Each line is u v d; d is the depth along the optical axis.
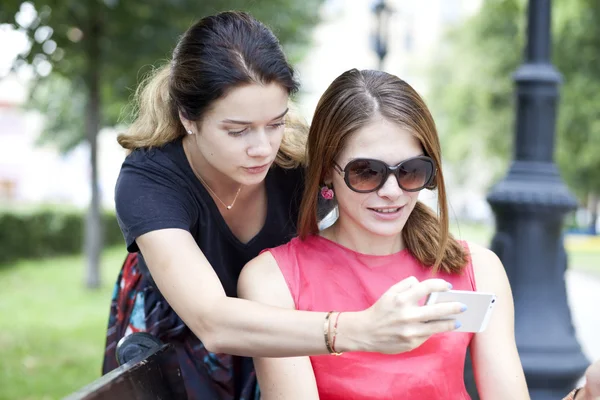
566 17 16.62
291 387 2.05
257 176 2.05
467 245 2.32
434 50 35.25
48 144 33.75
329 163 2.11
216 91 1.94
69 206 20.64
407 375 2.07
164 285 2.01
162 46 10.01
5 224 17.59
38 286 12.89
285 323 1.68
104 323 9.33
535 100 4.50
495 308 2.22
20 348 7.71
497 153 26.81
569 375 4.29
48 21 8.84
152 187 2.19
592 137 20.88
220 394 2.47
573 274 18.20
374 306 1.57
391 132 2.01
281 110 2.00
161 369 1.92
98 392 1.49
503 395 2.12
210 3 9.73
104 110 14.71
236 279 2.46
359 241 2.19
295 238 2.28
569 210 4.41
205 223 2.31
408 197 2.04
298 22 11.88
